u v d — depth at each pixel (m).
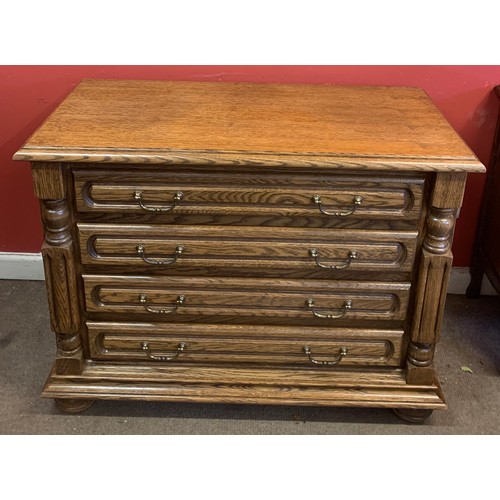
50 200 1.99
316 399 2.23
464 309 2.83
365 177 1.97
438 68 2.53
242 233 2.04
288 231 2.04
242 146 1.95
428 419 2.33
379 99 2.34
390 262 2.09
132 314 2.19
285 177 1.96
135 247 2.07
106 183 1.99
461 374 2.52
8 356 2.53
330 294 2.14
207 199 1.99
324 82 2.56
